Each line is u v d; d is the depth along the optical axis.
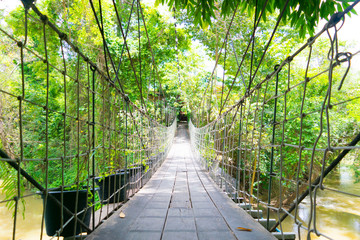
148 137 4.10
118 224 1.74
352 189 11.18
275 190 9.63
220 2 4.82
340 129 7.63
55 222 1.70
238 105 2.60
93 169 1.73
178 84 12.80
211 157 4.68
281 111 7.59
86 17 6.30
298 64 8.34
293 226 7.18
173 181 3.92
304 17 1.62
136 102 8.04
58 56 7.07
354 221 7.43
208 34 8.48
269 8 1.63
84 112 6.60
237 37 8.20
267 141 6.92
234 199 2.61
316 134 7.00
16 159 0.86
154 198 2.66
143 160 3.46
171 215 2.01
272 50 8.02
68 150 6.85
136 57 9.20
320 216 7.93
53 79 9.78
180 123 30.67
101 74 1.63
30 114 8.88
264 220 1.97
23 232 6.47
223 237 1.52
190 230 1.64
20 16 5.85
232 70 9.12
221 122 4.06
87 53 7.35
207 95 10.40
